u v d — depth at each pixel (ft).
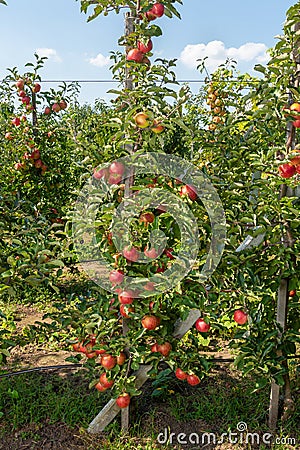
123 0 9.51
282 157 10.12
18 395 12.05
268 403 11.91
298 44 9.41
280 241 10.24
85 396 12.25
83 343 10.13
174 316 10.62
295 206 10.44
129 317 10.16
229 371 13.70
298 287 10.74
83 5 9.61
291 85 9.54
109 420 10.79
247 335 10.82
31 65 21.22
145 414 11.54
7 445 10.47
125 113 9.63
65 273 23.77
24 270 9.97
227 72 19.11
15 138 21.39
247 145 11.13
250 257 10.01
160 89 9.37
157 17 9.55
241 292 9.91
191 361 10.36
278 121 9.95
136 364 9.84
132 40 9.63
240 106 11.73
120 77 10.85
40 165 21.21
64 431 10.87
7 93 21.99
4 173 21.01
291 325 11.31
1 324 17.06
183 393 12.56
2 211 12.79
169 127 9.29
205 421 11.39
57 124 22.39
